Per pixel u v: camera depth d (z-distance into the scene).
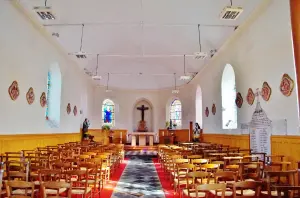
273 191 6.14
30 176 7.00
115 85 28.55
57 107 16.66
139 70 27.28
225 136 16.84
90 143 19.31
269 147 11.10
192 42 18.11
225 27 14.69
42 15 9.62
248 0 11.72
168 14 15.19
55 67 16.52
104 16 15.15
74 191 6.39
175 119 28.59
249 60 13.06
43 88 14.28
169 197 8.15
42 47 13.95
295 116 9.20
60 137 17.09
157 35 18.70
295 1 7.60
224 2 12.81
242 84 14.09
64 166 7.07
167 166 11.07
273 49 10.62
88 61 21.52
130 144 27.69
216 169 7.59
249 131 13.13
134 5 14.49
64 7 13.27
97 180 7.80
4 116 10.26
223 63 17.17
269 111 11.08
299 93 7.47
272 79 10.75
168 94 29.12
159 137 28.95
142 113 29.67
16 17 11.02
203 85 22.48
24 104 12.00
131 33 18.45
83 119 24.23
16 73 11.13
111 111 28.98
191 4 13.97
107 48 20.08
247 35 13.28
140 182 10.52
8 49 10.42
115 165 13.48
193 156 9.19
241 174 6.86
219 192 6.12
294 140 9.26
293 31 7.64
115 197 8.15
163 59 24.55
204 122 22.05
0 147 9.98
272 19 10.66
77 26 15.62
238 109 14.74
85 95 24.41
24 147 11.98
